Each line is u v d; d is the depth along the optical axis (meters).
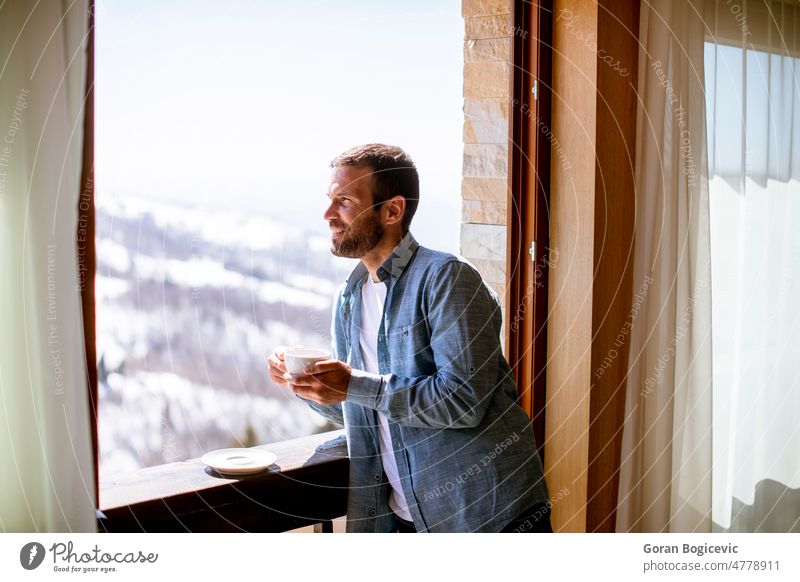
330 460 1.59
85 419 1.34
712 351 2.08
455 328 1.42
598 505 1.98
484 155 1.98
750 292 2.15
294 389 1.48
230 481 1.48
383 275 1.52
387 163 1.50
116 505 1.37
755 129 2.11
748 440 2.20
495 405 1.52
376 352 1.58
